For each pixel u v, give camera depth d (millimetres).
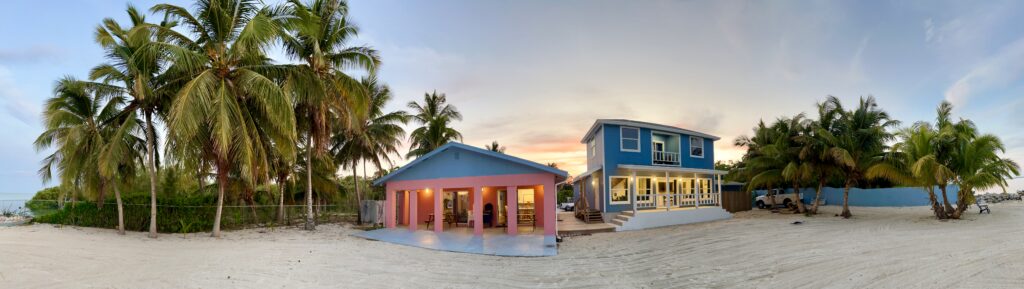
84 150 14516
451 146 16531
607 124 20312
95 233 14586
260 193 25562
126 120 13812
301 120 17672
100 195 15953
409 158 30562
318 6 17844
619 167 19156
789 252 10078
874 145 19547
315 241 13914
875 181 29156
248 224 19094
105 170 13031
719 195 22359
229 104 13211
